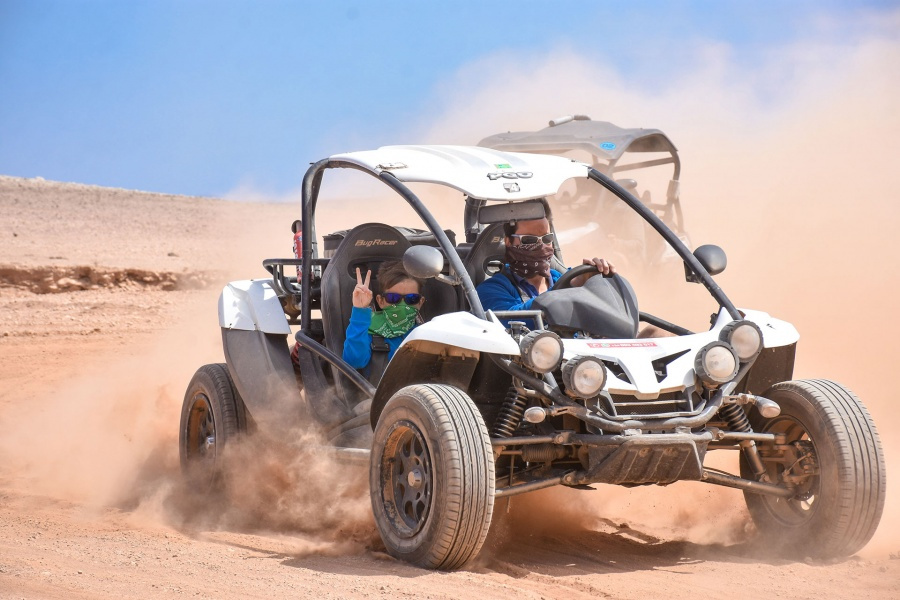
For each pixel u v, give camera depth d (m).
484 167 12.74
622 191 13.02
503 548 11.77
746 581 10.45
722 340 11.05
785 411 11.55
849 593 10.02
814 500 11.38
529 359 10.38
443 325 10.84
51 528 12.80
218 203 115.88
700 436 10.62
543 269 12.69
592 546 12.02
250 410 13.52
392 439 10.95
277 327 14.02
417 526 10.52
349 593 9.43
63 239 71.75
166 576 10.04
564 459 11.38
